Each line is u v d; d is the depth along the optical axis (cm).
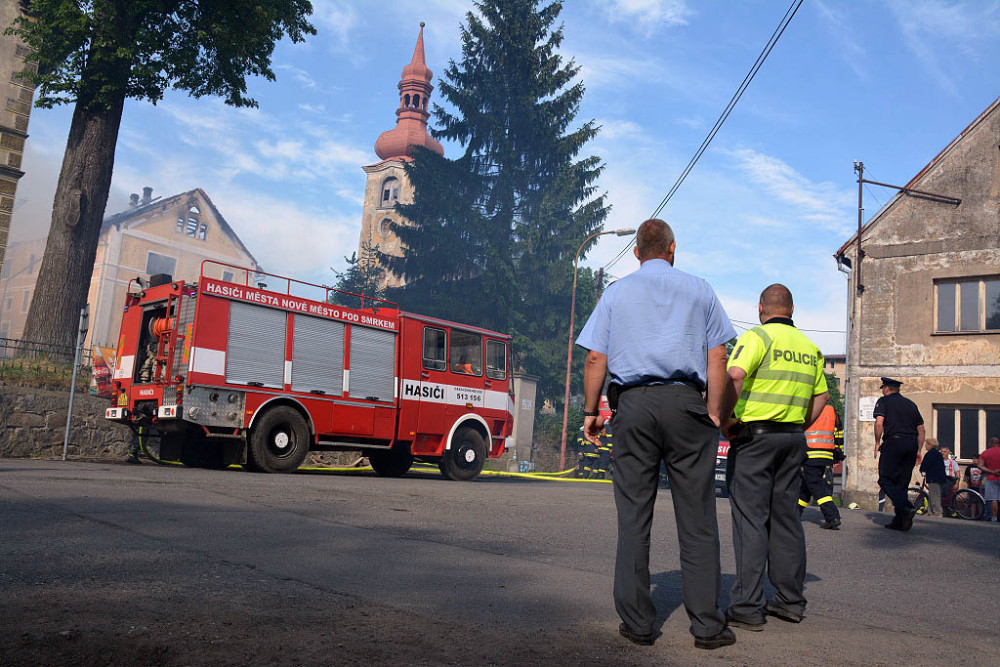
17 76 1697
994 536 903
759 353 363
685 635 310
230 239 6031
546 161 4016
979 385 1688
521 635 290
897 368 1784
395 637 273
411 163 3953
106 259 5288
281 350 1163
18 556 373
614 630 309
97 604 291
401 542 514
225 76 1927
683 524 302
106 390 1430
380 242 6688
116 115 1772
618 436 311
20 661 232
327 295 1243
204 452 1223
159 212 5594
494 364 1485
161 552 410
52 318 1650
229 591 330
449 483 1232
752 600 337
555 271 3800
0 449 1262
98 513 529
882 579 530
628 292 324
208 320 1085
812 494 873
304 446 1175
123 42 1717
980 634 361
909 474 884
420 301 3884
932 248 1783
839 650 302
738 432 363
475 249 3900
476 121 3988
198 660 238
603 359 325
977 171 1759
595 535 643
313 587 352
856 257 1859
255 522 549
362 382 1262
